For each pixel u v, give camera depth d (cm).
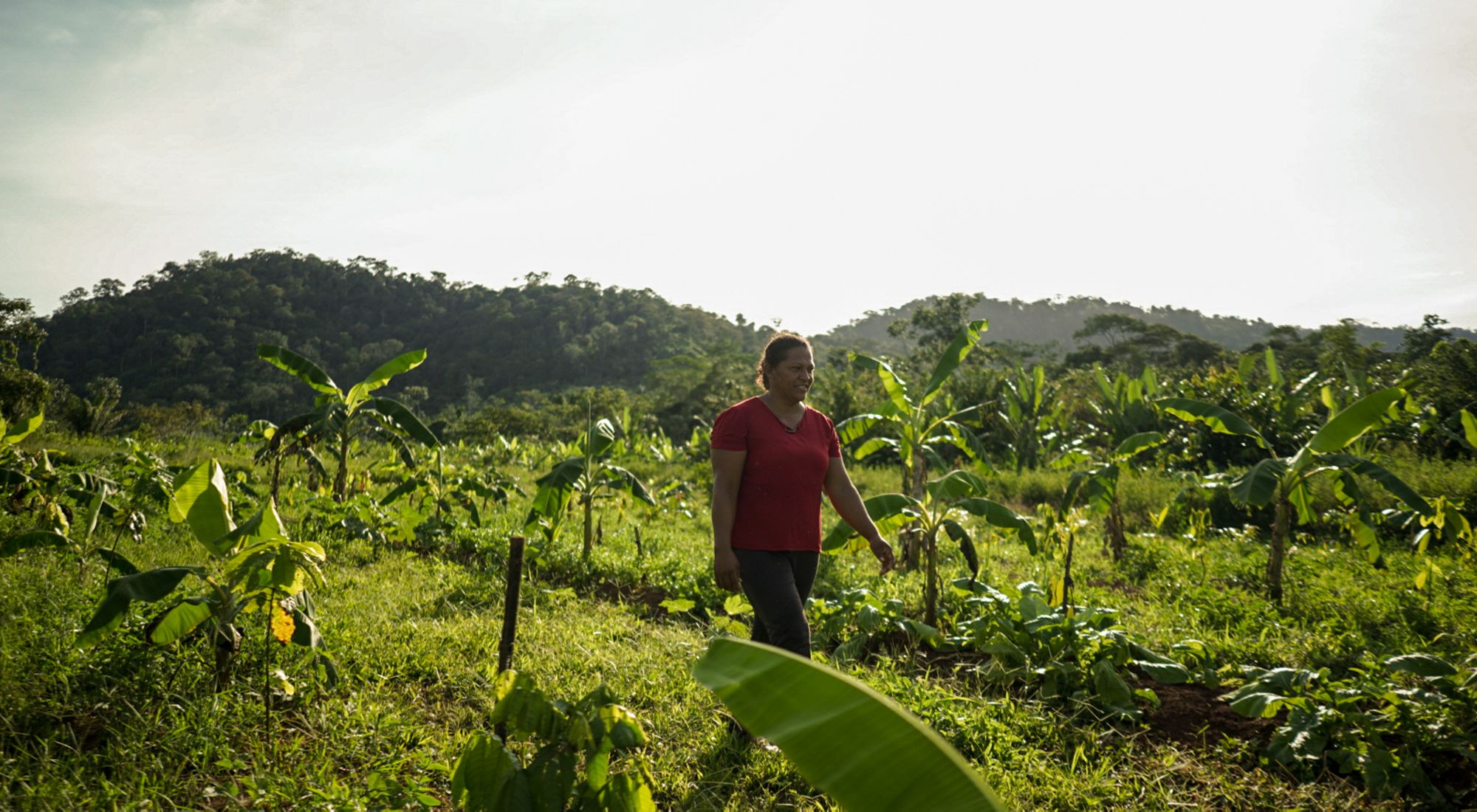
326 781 278
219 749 292
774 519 343
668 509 1266
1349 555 948
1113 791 316
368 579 625
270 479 1105
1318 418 1659
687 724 362
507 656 315
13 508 629
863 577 739
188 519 368
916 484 865
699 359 6219
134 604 400
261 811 258
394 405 936
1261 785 327
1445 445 1494
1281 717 391
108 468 852
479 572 699
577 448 912
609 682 406
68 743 290
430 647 439
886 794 129
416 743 323
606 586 718
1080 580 794
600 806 220
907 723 134
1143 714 406
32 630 381
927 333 5744
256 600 332
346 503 799
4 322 2272
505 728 280
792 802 298
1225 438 1630
